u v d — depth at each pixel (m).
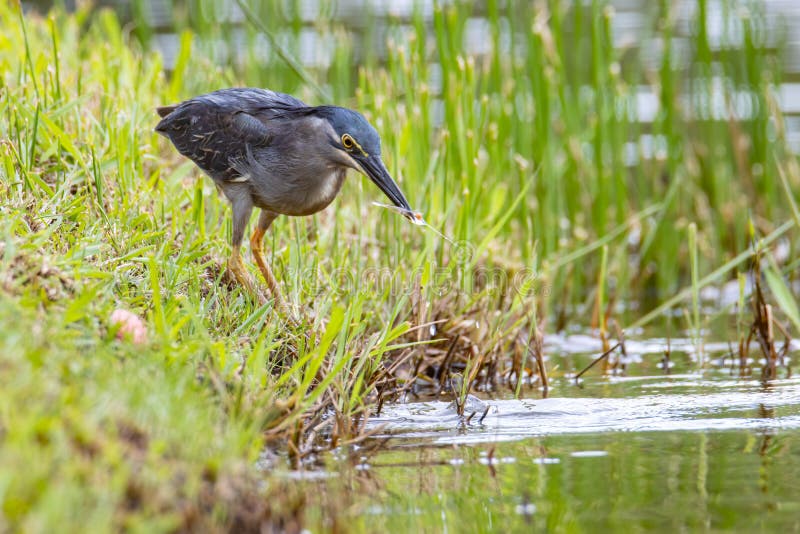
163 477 5.85
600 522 6.75
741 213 16.89
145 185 10.79
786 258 16.78
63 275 7.87
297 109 10.53
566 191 16.83
